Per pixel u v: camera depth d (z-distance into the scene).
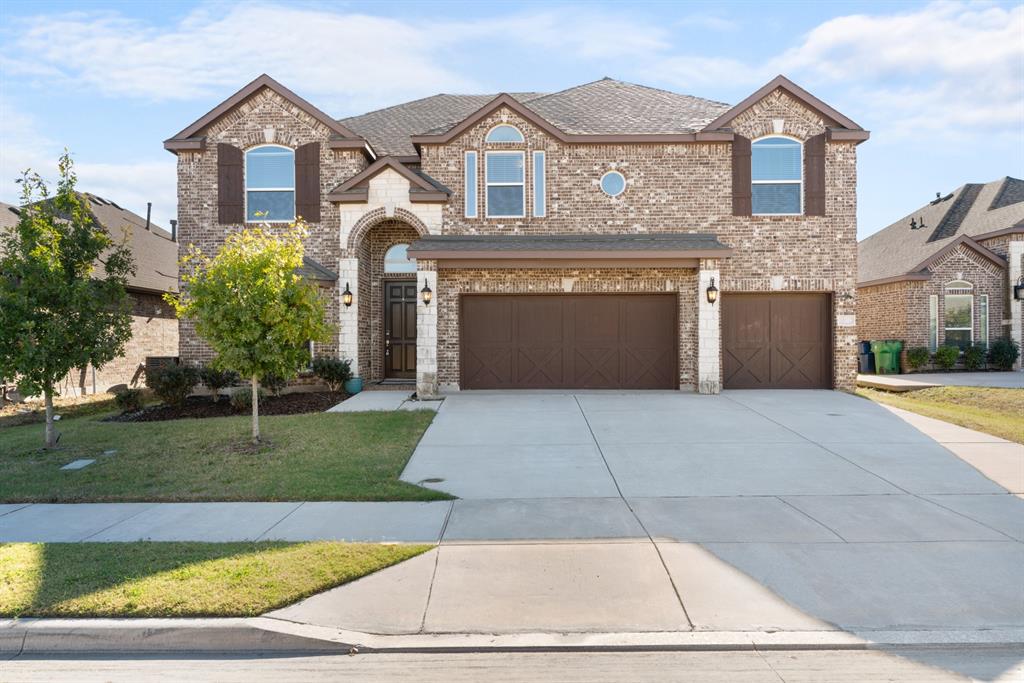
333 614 4.33
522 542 5.60
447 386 14.76
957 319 21.08
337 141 15.41
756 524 6.02
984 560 5.14
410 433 10.05
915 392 15.80
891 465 8.15
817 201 15.21
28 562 5.02
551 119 16.38
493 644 4.02
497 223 15.34
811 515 6.27
